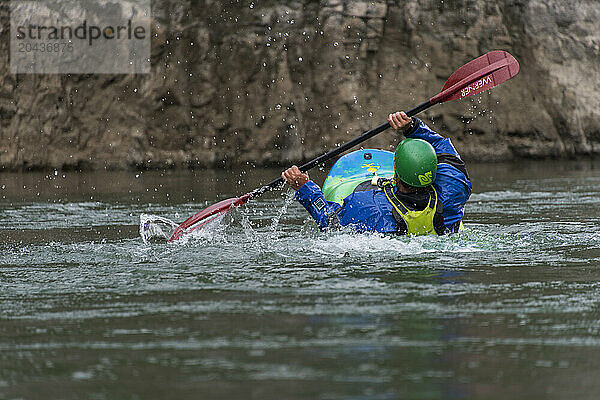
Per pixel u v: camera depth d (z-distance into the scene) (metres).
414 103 45.50
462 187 15.12
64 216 21.06
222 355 7.52
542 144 46.84
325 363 7.22
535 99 47.09
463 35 46.47
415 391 6.44
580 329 8.37
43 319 9.14
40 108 42.00
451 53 46.34
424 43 46.09
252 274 11.77
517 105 46.84
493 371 6.95
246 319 8.96
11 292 10.71
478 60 16.97
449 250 13.70
